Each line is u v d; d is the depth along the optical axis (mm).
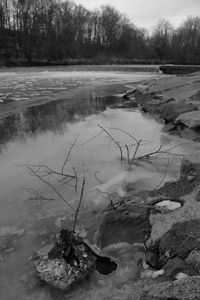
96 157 6457
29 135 8328
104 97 15984
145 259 3299
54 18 68312
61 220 4129
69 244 3381
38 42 60781
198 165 4891
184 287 2625
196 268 2891
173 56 69125
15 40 59750
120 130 8500
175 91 12922
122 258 3355
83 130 8641
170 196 4340
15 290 3029
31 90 18469
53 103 13672
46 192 5012
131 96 15742
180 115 8352
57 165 6105
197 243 3160
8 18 62531
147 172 5551
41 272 3205
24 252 3551
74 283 3059
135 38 86500
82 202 4602
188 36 73000
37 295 2967
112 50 81250
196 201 4020
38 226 4059
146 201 4273
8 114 11078
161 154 6465
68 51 65812
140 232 3617
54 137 8055
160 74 36312
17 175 5676
